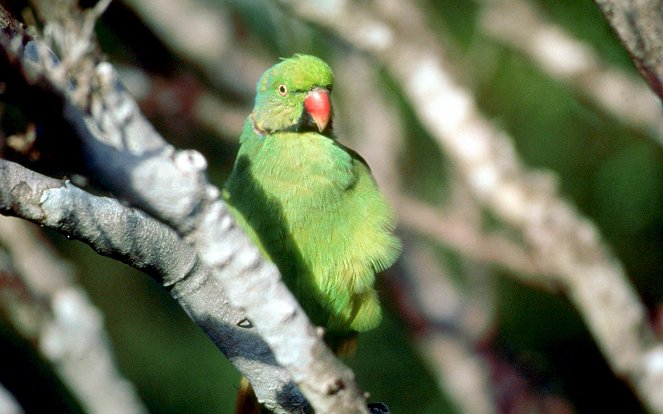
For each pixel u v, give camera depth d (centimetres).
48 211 462
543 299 1350
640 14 553
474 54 1236
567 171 1266
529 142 1265
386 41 1103
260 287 444
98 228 476
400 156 1264
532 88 1238
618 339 1023
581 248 1025
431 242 1341
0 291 1038
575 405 1355
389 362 1361
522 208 1057
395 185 1212
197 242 430
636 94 1119
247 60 1334
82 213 470
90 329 1040
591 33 1223
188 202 413
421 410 1342
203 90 1243
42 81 360
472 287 1274
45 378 1332
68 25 394
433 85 1101
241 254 434
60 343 1031
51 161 387
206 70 1310
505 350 1290
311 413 540
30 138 377
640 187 1229
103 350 1043
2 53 350
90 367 1032
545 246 1040
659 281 1261
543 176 1070
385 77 1356
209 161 1326
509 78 1245
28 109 366
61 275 1061
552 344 1352
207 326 519
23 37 389
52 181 465
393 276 1253
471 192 1156
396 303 1265
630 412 1348
